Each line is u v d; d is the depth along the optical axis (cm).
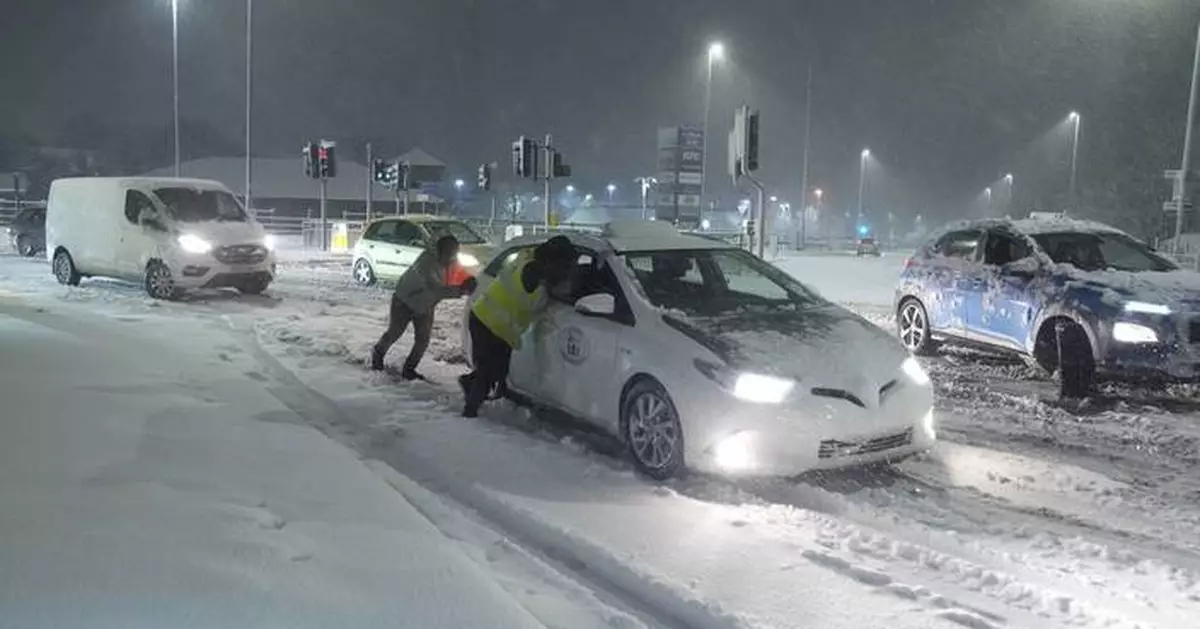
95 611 391
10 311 1357
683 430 643
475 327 820
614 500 608
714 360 641
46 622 380
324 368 1030
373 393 909
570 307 781
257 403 805
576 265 796
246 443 674
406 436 759
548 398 793
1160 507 631
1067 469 705
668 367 659
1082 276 1017
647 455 680
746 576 489
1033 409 920
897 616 446
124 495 535
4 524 479
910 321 1273
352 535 501
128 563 438
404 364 1025
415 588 438
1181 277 1005
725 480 647
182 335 1212
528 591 463
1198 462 750
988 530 575
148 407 764
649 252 783
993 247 1160
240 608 403
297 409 843
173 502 530
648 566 499
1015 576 505
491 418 832
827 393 632
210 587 420
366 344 1227
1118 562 526
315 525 512
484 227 4122
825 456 621
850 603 459
